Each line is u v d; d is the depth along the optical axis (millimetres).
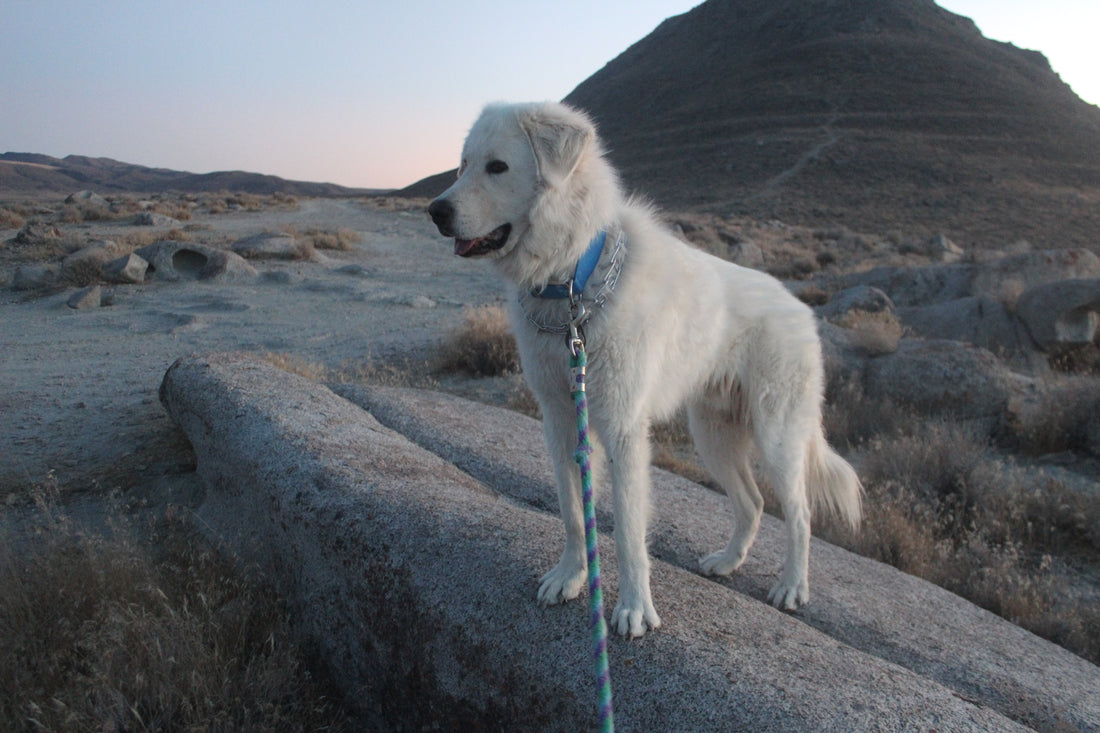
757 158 73312
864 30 106500
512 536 3244
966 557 5320
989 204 56656
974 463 6652
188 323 12258
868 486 6559
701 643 2613
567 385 3023
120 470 5648
